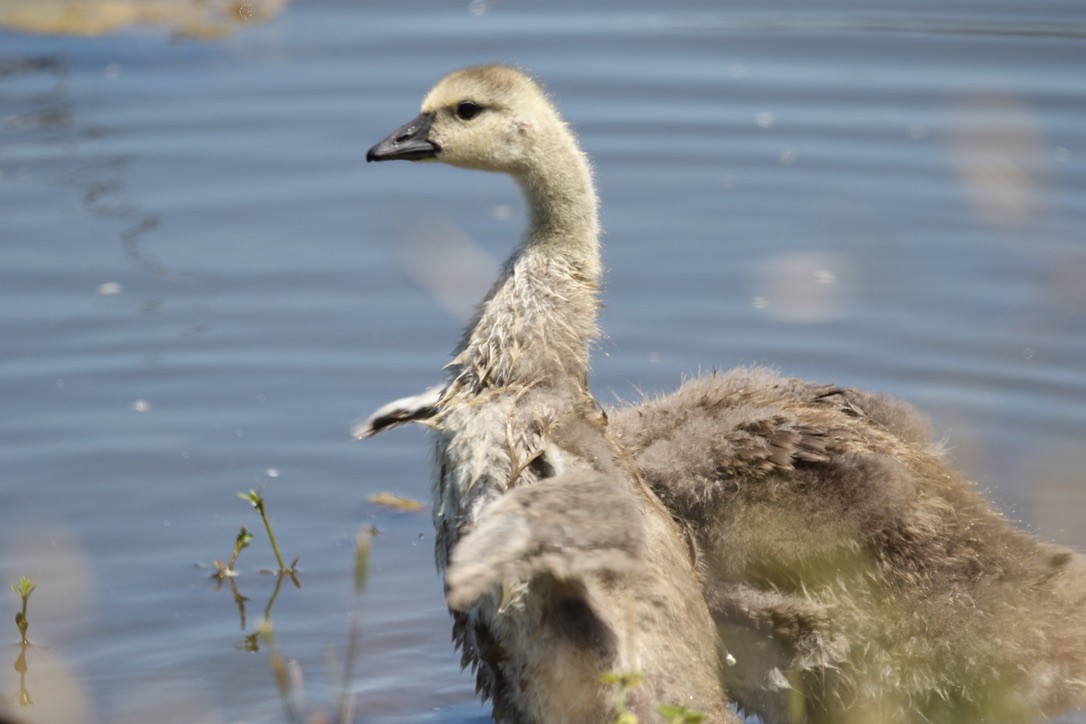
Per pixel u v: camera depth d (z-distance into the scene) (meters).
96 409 13.20
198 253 15.20
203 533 11.91
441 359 13.95
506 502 8.01
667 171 16.39
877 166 16.34
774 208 15.78
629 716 7.43
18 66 18.30
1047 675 9.59
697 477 9.88
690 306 14.54
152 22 19.34
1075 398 13.16
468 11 19.44
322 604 11.16
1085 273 14.59
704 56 18.44
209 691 10.21
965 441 11.88
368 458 12.82
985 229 15.23
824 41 18.59
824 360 13.84
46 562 11.51
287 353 13.98
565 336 9.63
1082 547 10.92
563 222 9.91
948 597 9.62
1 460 12.55
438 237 15.37
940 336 14.07
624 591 8.79
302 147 16.73
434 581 11.42
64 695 10.09
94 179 16.17
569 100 17.62
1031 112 17.08
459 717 10.05
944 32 18.59
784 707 9.90
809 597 9.73
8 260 14.98
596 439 9.25
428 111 10.35
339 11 19.42
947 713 9.74
